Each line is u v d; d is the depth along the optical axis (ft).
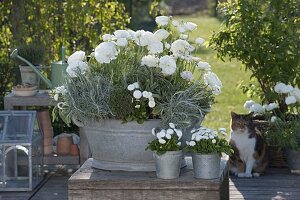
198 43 14.42
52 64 20.01
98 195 13.07
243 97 44.19
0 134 18.94
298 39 22.36
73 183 13.08
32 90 19.95
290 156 20.92
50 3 27.04
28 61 20.79
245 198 18.35
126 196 13.04
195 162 13.10
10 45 26.89
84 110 13.64
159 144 13.03
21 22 26.89
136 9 42.75
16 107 21.76
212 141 13.06
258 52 22.12
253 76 22.74
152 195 13.00
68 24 27.09
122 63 13.98
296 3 22.59
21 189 19.04
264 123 21.70
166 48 14.35
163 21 14.49
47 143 20.90
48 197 18.62
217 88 14.16
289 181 20.13
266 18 22.33
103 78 13.78
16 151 19.25
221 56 22.76
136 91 13.29
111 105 13.48
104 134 13.70
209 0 112.78
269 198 18.34
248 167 20.70
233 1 23.25
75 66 14.06
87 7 26.78
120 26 28.22
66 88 13.98
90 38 27.30
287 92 21.27
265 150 20.92
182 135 13.79
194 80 14.20
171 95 13.67
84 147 20.57
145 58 13.75
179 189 12.92
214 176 13.15
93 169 14.05
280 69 22.38
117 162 13.88
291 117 21.59
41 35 26.99
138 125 13.47
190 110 13.67
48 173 21.06
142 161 13.79
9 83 24.64
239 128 20.58
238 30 22.40
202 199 12.91
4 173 18.97
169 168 13.05
